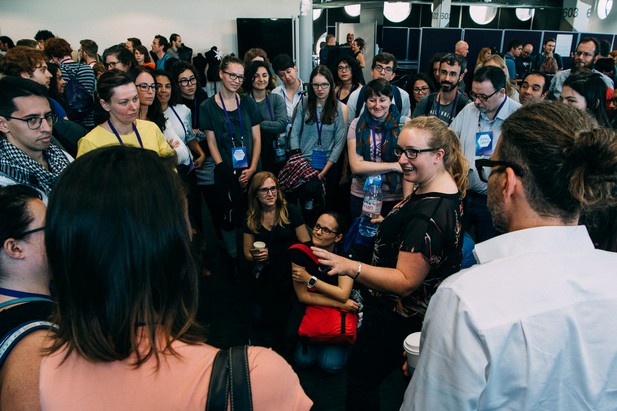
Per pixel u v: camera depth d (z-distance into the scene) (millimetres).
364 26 9672
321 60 8445
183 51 7816
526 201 681
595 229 1173
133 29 8312
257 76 3287
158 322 539
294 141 3207
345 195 3338
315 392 2072
